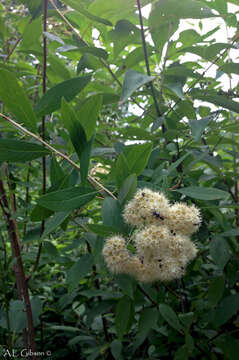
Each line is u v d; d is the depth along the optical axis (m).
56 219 0.27
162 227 0.26
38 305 0.38
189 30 0.41
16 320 0.37
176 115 0.45
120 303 0.34
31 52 0.39
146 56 0.38
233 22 0.44
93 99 0.28
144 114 0.46
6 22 0.46
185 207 0.27
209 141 0.42
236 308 0.33
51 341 0.51
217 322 0.33
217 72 0.45
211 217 0.41
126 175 0.28
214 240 0.34
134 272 0.27
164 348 0.41
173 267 0.26
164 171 0.36
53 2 0.36
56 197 0.25
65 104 0.25
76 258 0.48
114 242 0.26
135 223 0.26
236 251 0.40
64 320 0.52
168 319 0.32
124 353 0.45
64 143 0.44
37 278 0.58
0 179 0.39
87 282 0.51
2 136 0.42
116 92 0.48
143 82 0.27
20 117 0.28
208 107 0.45
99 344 0.48
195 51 0.39
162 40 0.43
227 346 0.33
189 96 0.42
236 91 0.44
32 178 0.58
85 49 0.34
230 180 0.43
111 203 0.27
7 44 0.47
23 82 0.49
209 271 0.49
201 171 0.42
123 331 0.33
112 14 0.37
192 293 0.46
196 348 0.37
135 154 0.30
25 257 0.41
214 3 0.44
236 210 0.44
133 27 0.38
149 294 0.36
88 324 0.39
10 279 0.50
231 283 0.39
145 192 0.27
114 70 0.52
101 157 0.40
